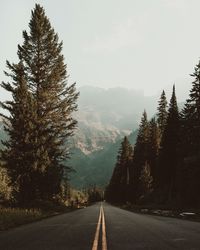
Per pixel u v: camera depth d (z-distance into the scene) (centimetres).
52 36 3719
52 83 3584
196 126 4188
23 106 3148
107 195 19475
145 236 1204
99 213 3359
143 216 2761
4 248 937
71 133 3597
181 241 1063
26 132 3062
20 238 1176
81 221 2067
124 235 1239
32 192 3048
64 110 3606
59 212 3588
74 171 3409
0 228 1566
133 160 9431
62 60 3703
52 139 3288
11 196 3119
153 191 6881
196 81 4212
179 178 4781
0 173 3338
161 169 5972
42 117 3453
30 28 3709
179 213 2919
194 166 4172
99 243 1020
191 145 4275
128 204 7006
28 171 2997
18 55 3656
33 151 3022
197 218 2511
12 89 3388
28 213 2466
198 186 4131
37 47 3691
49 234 1300
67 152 3484
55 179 3114
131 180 9194
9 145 3072
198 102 4166
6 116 3203
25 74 3569
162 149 5928
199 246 952
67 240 1109
